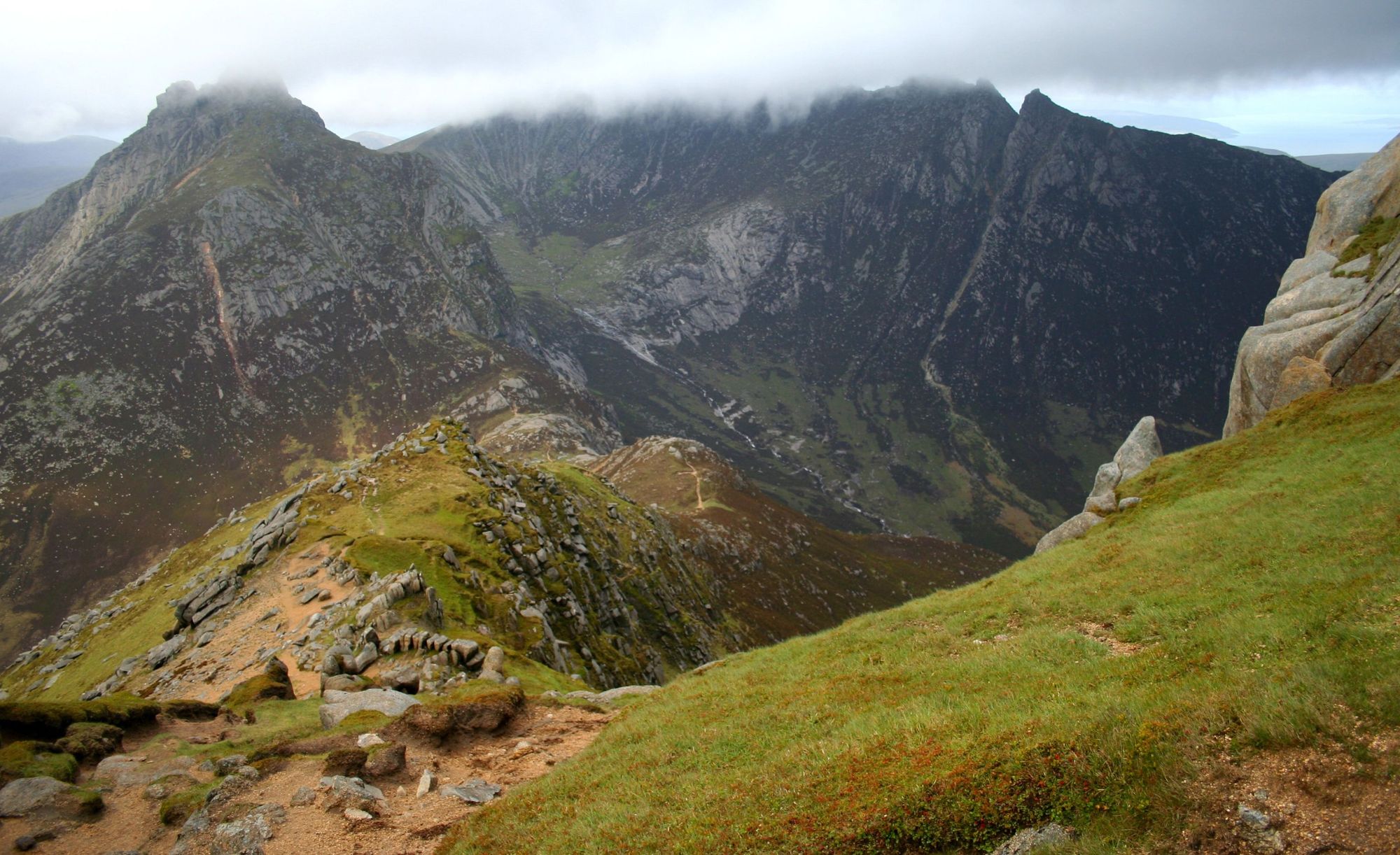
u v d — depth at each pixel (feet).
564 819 60.29
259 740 81.30
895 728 59.82
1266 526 87.35
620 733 81.30
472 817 64.34
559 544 282.56
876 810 48.47
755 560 602.03
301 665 128.36
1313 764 39.83
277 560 196.95
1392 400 117.70
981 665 71.15
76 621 299.79
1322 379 140.77
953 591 110.73
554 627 212.43
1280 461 115.34
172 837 60.49
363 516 218.79
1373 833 35.14
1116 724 48.26
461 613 164.35
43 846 57.88
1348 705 42.34
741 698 83.71
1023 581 99.81
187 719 85.87
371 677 117.80
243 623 165.27
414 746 80.89
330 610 151.64
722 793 57.82
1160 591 78.59
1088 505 133.18
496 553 216.54
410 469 263.08
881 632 95.20
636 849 53.06
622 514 410.52
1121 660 62.59
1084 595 85.46
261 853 57.62
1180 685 52.34
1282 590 66.74
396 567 175.11
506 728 88.99
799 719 70.90
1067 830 43.60
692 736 73.51
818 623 570.46
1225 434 173.27
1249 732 42.98
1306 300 160.97
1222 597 70.90
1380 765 38.01
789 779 56.65
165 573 301.43
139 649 207.72
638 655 272.92
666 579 383.45
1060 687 59.82
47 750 70.69
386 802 67.77
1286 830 37.37
